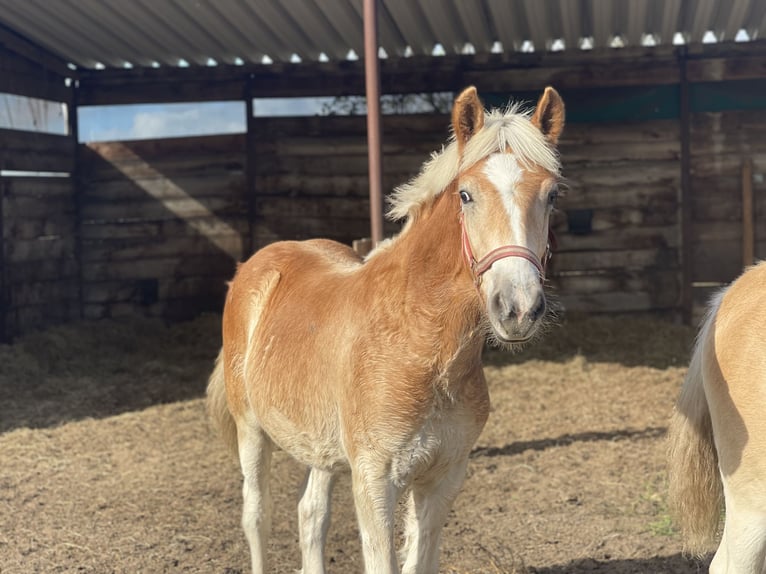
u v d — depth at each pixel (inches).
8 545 161.6
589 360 313.6
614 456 207.0
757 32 339.6
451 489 108.0
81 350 345.1
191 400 278.7
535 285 90.5
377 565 102.0
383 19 313.9
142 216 398.3
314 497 130.0
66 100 389.7
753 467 97.9
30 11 313.1
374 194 210.1
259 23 327.0
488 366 313.0
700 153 358.6
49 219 375.9
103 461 216.1
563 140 366.9
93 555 156.6
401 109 379.6
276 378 121.0
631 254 364.5
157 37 342.3
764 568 100.8
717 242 360.2
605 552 151.9
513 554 152.5
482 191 94.8
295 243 148.5
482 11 312.8
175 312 399.5
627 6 307.0
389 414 101.3
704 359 108.2
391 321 103.6
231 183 393.4
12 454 222.2
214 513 177.5
